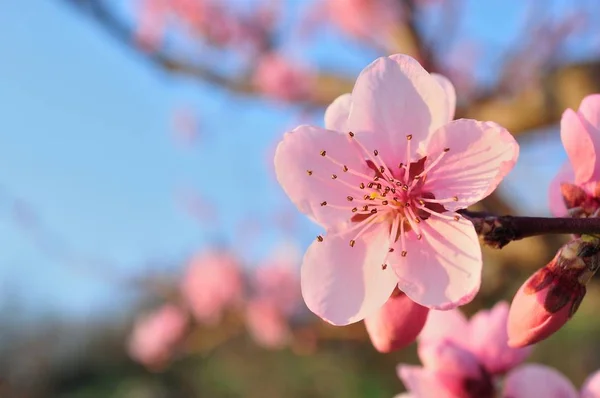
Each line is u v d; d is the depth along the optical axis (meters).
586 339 0.67
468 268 0.13
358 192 0.13
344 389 0.65
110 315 1.32
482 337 0.16
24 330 1.39
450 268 0.13
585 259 0.13
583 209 0.13
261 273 0.47
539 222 0.13
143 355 0.48
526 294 0.13
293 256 0.48
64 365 1.31
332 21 0.45
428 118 0.13
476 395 0.15
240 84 0.42
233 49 0.48
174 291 0.49
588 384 0.16
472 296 0.12
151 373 1.10
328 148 0.13
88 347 1.31
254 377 0.81
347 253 0.13
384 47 0.39
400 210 0.13
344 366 0.64
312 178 0.13
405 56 0.13
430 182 0.13
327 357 0.65
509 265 0.27
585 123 0.14
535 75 0.29
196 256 0.49
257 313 0.45
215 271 0.47
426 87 0.13
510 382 0.16
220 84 0.41
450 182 0.13
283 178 0.13
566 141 0.14
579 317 0.65
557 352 0.67
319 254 0.13
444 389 0.15
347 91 0.39
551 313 0.13
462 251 0.13
